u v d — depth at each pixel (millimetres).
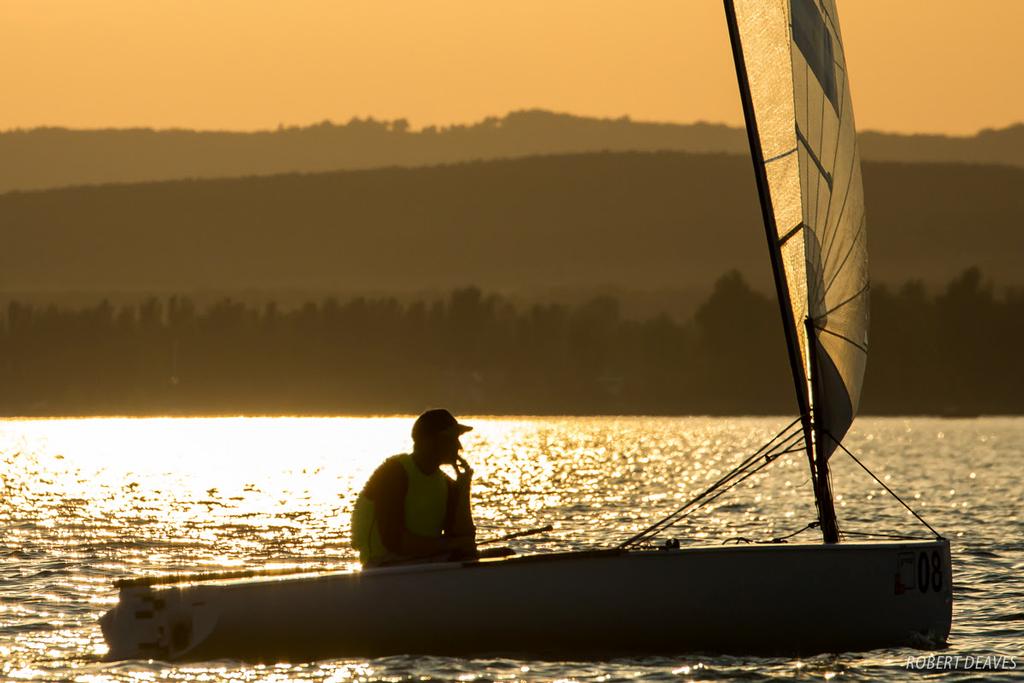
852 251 65812
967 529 122250
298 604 55750
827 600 57969
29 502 166375
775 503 160250
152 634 56625
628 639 56906
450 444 57438
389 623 55938
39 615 71250
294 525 133125
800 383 63094
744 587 57344
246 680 53875
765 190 63062
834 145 65188
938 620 60438
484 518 139625
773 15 63531
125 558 100438
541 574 56438
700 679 54219
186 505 163125
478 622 56125
